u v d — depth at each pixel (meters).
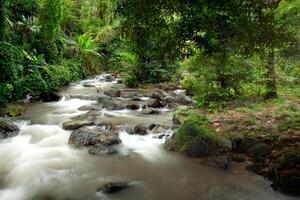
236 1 5.45
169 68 17.88
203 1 5.54
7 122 8.34
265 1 5.68
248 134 7.78
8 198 5.34
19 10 14.18
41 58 14.23
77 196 5.38
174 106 11.95
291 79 15.38
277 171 5.78
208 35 6.25
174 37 6.62
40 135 8.16
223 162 6.44
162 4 5.78
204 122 8.86
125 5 5.89
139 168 6.45
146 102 12.33
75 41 20.14
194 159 6.86
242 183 5.83
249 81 12.70
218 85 12.00
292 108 10.71
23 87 12.12
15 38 13.08
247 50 6.52
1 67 10.85
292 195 5.36
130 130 8.45
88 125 8.78
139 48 7.18
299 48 9.30
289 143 7.19
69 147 7.43
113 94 13.64
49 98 12.44
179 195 5.46
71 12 22.64
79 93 13.84
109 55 22.25
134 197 5.36
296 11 8.54
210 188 5.68
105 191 5.46
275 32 6.07
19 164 6.52
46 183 5.80
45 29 15.20
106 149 7.15
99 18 23.70
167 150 7.36
